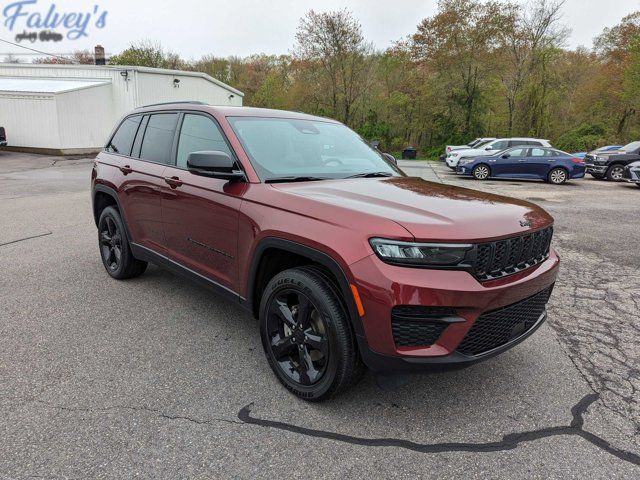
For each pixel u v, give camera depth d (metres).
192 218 3.36
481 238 2.24
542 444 2.34
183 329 3.57
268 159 3.14
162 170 3.74
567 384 2.93
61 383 2.77
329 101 39.53
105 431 2.34
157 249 3.91
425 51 37.09
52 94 21.70
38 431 2.32
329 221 2.42
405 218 2.29
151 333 3.49
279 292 2.72
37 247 5.95
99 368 2.96
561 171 16.50
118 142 4.65
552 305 4.32
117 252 4.62
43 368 2.94
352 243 2.29
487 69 35.88
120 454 2.17
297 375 2.70
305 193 2.71
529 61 35.69
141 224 4.07
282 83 49.50
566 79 39.09
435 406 2.66
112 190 4.38
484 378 2.98
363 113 40.81
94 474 2.04
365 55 38.38
